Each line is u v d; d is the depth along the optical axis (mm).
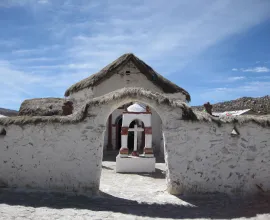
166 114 6852
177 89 16484
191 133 6824
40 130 6848
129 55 16312
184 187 6762
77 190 6664
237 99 23906
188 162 6789
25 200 5969
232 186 6773
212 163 6793
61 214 5207
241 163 6832
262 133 6934
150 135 10492
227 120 6871
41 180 6766
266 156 6883
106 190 7402
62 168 6730
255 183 6793
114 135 17562
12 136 6930
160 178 9258
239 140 6879
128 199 6508
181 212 5621
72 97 16938
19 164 6852
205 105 9914
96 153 6680
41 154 6805
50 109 16594
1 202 5789
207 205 6102
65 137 6770
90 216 5176
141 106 11352
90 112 6734
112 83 16609
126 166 10281
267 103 20875
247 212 5641
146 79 16766
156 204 6133
